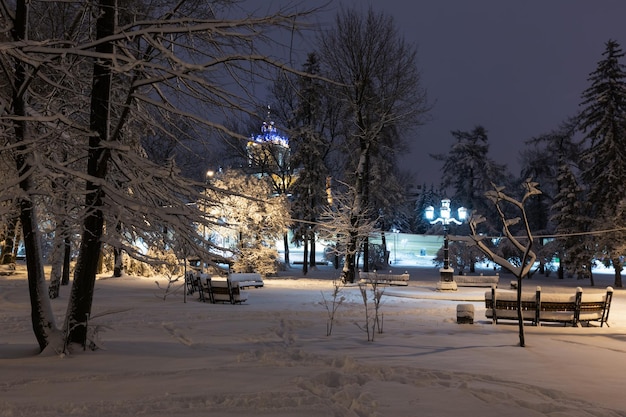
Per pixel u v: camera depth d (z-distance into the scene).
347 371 7.25
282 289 27.39
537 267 50.66
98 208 7.85
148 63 6.34
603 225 38.28
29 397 5.66
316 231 35.34
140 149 14.11
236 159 39.16
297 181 42.62
